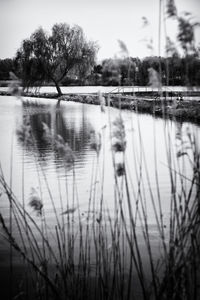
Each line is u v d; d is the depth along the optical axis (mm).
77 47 53844
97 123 21891
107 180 9320
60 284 4070
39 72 51656
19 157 12633
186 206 3592
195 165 3844
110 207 7168
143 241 5516
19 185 9070
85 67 54250
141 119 22516
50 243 5527
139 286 4320
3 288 4391
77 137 16781
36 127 20250
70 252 4062
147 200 7594
